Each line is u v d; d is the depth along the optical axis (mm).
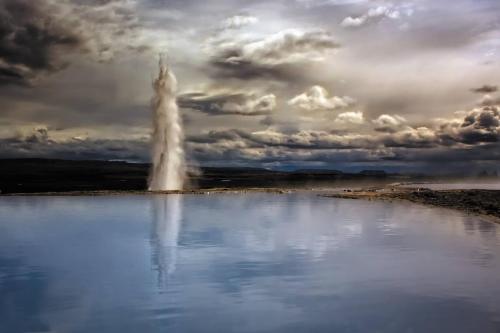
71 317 7047
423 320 6875
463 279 9117
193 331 6520
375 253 11797
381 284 8812
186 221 18969
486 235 14758
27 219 19734
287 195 38594
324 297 8023
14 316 7086
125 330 6543
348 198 34406
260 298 7996
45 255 11680
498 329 6523
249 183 70125
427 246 12789
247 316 7105
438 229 16219
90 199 32250
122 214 21828
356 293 8242
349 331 6520
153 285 8805
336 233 15359
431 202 28516
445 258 11117
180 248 12602
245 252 11984
